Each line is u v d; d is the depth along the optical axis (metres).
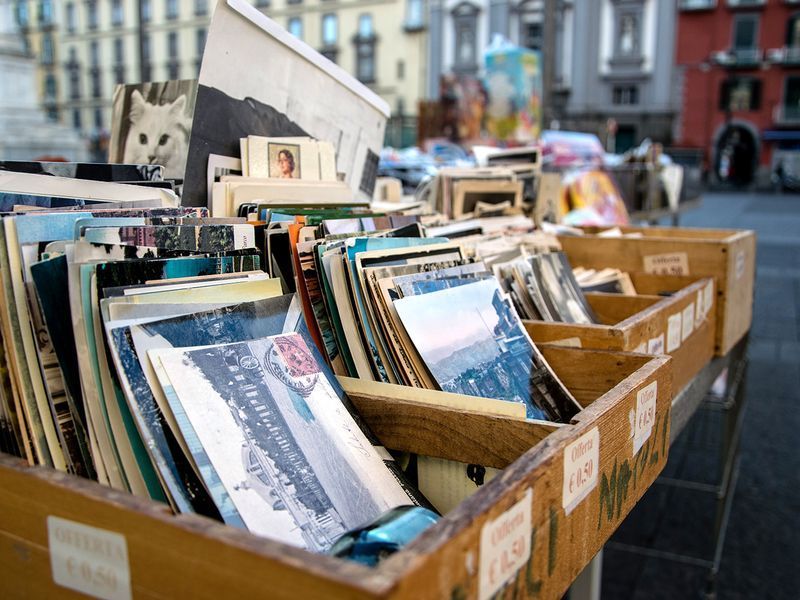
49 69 41.59
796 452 3.27
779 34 27.55
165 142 1.18
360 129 1.52
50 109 41.53
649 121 29.33
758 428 3.58
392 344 0.86
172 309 0.71
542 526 0.59
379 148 1.59
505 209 1.95
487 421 0.76
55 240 0.74
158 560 0.48
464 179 1.82
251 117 1.25
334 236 0.98
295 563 0.42
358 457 0.75
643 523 2.69
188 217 0.88
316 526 0.65
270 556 0.43
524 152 2.24
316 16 34.81
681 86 28.84
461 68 31.22
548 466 0.59
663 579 2.30
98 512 0.50
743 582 2.27
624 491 0.79
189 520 0.47
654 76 28.91
